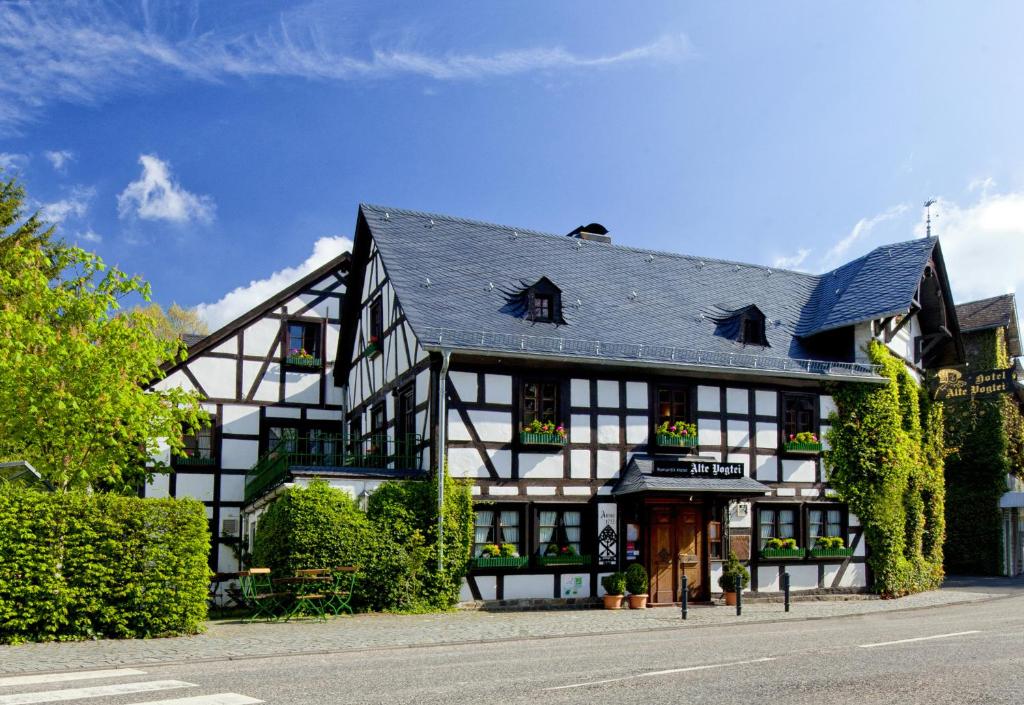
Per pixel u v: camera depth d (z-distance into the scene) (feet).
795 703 26.58
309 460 74.18
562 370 65.05
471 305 65.82
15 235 84.94
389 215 73.61
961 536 100.37
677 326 72.79
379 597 57.62
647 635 47.06
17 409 54.80
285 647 40.32
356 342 81.25
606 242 85.51
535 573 62.34
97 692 28.19
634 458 66.44
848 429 73.87
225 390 80.43
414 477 60.75
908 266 78.69
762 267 87.10
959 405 101.45
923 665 33.99
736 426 70.18
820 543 71.61
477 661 35.81
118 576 42.39
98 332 58.03
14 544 39.99
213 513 78.23
